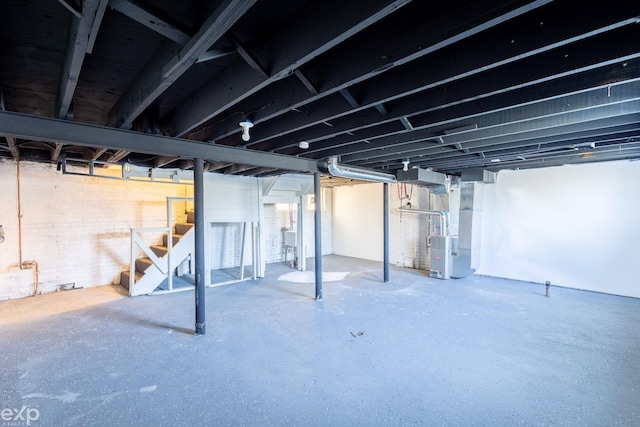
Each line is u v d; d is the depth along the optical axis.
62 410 2.17
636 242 4.78
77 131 2.58
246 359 2.88
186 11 1.38
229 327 3.64
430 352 3.00
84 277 5.35
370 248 8.34
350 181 7.29
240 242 7.39
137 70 2.05
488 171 5.75
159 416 2.11
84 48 1.38
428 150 3.91
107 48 1.77
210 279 5.55
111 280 5.61
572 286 5.31
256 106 2.52
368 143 3.71
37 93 2.49
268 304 4.48
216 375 2.62
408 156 4.25
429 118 2.63
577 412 2.15
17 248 4.76
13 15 1.45
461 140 3.27
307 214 8.80
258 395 2.35
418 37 1.43
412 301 4.62
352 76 1.74
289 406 2.22
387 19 1.54
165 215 6.23
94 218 5.43
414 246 7.25
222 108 2.14
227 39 1.63
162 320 3.87
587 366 2.75
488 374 2.62
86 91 2.39
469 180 5.74
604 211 5.03
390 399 2.29
